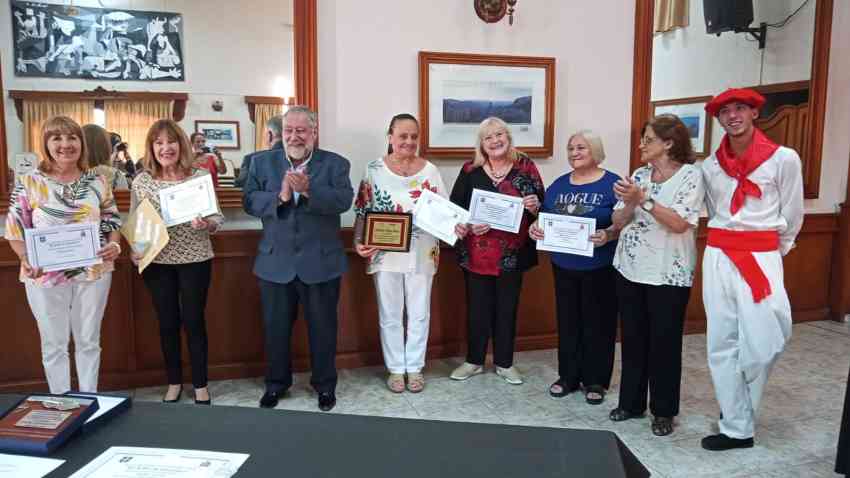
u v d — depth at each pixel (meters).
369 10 3.47
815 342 4.20
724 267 2.56
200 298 3.04
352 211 3.61
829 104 4.51
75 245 2.64
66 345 2.78
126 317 3.31
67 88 3.04
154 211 2.87
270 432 1.23
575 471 1.09
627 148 4.00
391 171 3.24
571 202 3.05
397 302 3.32
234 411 1.32
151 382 3.39
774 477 2.44
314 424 1.26
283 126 2.85
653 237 2.69
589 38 3.85
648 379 2.93
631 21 3.90
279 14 3.30
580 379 3.32
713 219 2.65
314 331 3.07
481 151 3.27
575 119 3.89
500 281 3.34
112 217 2.82
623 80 3.94
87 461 1.09
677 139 2.65
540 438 1.22
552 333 4.06
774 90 4.50
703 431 2.85
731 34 4.30
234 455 1.13
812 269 4.66
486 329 3.46
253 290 3.49
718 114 2.51
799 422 2.95
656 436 2.79
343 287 3.64
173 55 3.16
